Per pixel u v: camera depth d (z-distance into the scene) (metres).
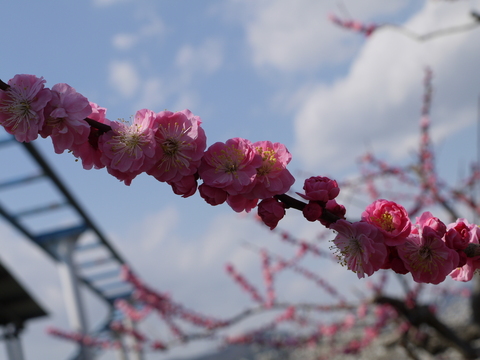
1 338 10.34
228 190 1.37
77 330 12.51
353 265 1.38
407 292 6.42
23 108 1.31
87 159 1.40
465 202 6.83
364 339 7.62
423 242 1.38
